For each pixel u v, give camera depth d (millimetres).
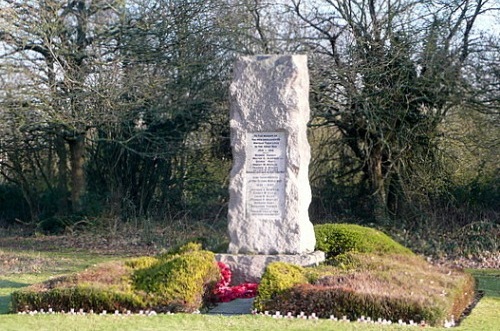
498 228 19828
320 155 22750
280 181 11078
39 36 20625
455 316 9109
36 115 20891
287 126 11016
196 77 22188
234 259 10859
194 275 9273
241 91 11219
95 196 25031
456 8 20094
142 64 22188
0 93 20156
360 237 11820
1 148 25641
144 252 19781
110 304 9000
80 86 20859
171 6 21828
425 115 20547
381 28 20016
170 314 8742
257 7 21375
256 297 9047
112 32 22062
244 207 11148
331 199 23156
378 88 20234
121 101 21734
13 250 20500
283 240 10969
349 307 8508
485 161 21062
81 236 23094
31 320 8414
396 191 21703
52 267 16062
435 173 20984
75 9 22344
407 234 20234
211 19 21766
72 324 8164
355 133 21984
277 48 21031
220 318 8469
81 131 22250
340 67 20328
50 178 26688
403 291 8828
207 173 25094
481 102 19703
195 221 23922
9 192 27719
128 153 25297
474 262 17531
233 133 11234
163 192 25531
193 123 23750
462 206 21375
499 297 11352
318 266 10344
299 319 8398
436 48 19719
